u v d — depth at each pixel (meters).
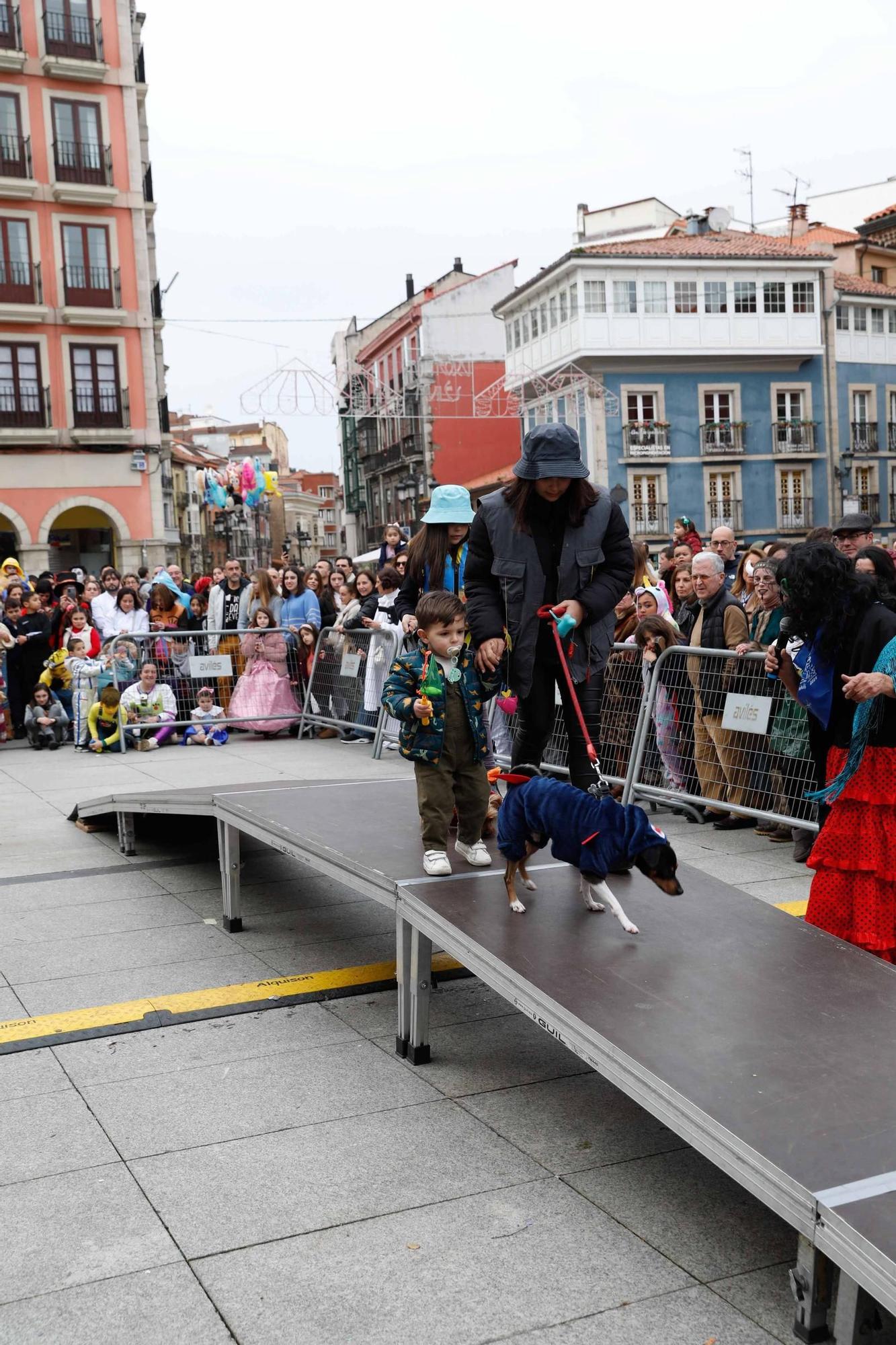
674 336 36.19
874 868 3.95
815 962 3.46
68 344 31.84
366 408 32.84
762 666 6.55
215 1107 3.60
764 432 37.84
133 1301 2.60
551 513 4.50
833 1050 2.88
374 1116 3.53
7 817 8.21
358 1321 2.52
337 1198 3.04
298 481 98.69
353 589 11.85
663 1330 2.49
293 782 6.38
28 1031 4.23
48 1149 3.34
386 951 5.16
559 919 3.80
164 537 33.50
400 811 5.30
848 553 6.70
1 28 30.34
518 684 4.54
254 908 5.88
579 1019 3.04
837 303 38.06
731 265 36.41
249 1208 2.99
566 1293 2.62
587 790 4.18
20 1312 2.57
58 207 31.38
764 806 6.67
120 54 31.91
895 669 3.73
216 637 11.66
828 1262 2.41
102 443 32.28
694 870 4.47
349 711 11.06
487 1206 3.00
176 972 4.90
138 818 7.78
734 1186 3.10
